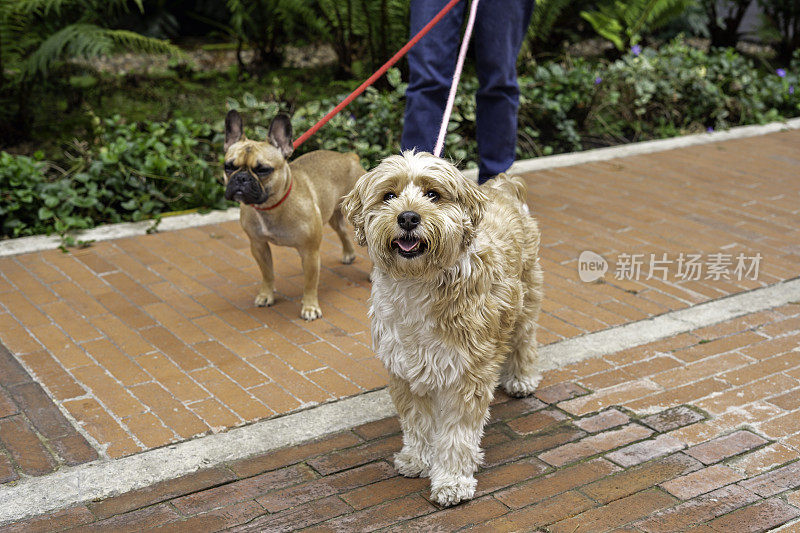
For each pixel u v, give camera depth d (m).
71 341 4.80
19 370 4.46
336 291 5.56
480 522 3.28
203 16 12.35
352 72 10.28
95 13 9.75
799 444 3.78
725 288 5.58
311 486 3.52
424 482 3.56
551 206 7.19
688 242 6.39
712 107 10.09
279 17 10.38
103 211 6.75
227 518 3.30
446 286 3.18
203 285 5.62
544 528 3.23
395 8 9.09
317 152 5.54
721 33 12.95
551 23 10.28
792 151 8.99
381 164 3.19
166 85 9.98
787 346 4.76
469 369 3.31
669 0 10.48
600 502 3.38
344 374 4.46
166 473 3.59
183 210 7.04
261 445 3.80
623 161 8.55
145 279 5.69
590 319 5.13
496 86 5.68
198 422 3.99
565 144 9.19
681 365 4.55
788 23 12.64
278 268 5.93
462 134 8.65
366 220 3.17
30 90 8.68
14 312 5.15
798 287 5.59
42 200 6.64
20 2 8.21
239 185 4.56
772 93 10.62
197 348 4.74
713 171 8.24
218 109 9.15
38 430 3.90
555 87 9.38
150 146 7.20
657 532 3.19
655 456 3.70
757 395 4.22
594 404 4.16
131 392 4.26
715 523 3.23
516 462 3.69
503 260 3.53
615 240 6.43
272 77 10.47
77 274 5.74
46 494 3.43
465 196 3.15
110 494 3.44
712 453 3.71
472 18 4.59
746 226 6.74
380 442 3.85
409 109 5.36
